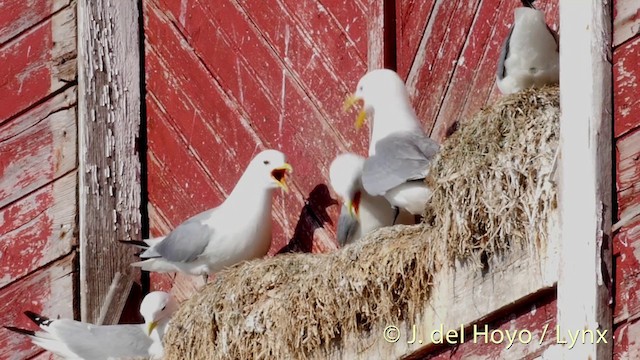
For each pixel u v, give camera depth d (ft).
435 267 30.50
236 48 39.60
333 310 31.73
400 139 33.86
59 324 37.88
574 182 28.04
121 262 39.70
